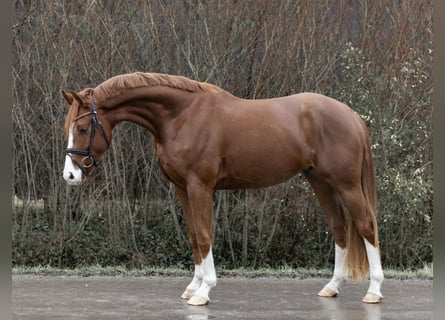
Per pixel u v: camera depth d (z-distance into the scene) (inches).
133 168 403.9
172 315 253.8
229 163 270.2
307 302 283.6
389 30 409.1
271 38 390.9
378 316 254.4
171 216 405.7
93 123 263.4
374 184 283.4
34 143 399.5
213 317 250.4
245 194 395.9
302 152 273.3
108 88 267.3
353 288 323.6
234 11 391.2
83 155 262.5
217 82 389.7
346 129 273.7
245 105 276.1
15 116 397.7
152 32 391.9
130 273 372.8
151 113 271.9
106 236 402.9
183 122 269.3
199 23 394.6
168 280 350.9
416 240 402.9
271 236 394.6
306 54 396.2
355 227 283.0
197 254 286.8
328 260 400.8
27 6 406.0
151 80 269.7
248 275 372.8
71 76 394.6
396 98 398.6
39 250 394.6
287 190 394.0
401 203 394.6
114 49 393.1
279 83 396.8
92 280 349.4
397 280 355.6
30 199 403.9
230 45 391.2
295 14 395.5
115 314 256.2
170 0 393.7
